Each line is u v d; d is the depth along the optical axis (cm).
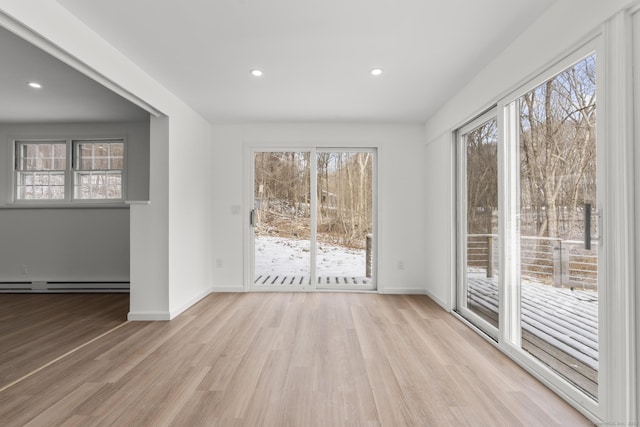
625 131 164
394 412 193
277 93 375
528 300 250
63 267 514
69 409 196
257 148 501
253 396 210
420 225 493
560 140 215
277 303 432
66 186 517
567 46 200
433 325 348
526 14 227
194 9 224
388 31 251
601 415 177
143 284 367
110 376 237
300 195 504
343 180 504
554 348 220
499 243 284
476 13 227
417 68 312
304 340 304
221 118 470
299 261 502
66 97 402
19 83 359
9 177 518
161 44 270
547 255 228
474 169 352
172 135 376
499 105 284
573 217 203
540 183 235
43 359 266
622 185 166
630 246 164
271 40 264
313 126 494
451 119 389
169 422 183
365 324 350
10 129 518
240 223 496
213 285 495
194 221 435
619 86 166
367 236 504
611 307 173
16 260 515
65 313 397
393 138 494
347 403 202
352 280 502
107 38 260
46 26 208
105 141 523
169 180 368
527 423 182
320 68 313
